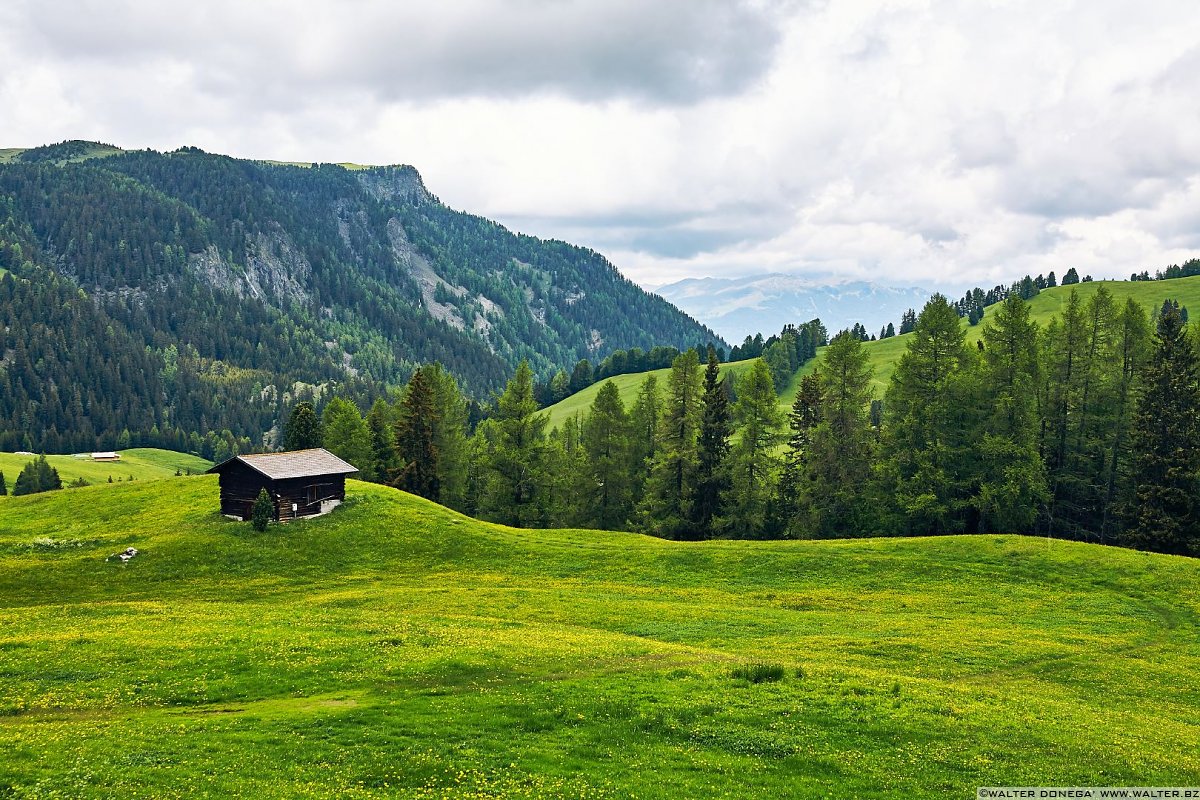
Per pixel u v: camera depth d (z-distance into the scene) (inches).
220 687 1198.3
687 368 3449.8
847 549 2514.8
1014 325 3068.4
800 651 1572.3
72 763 882.8
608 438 3690.9
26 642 1397.6
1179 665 1556.3
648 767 949.8
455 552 2568.9
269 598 2090.3
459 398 4451.3
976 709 1178.0
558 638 1568.7
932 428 3002.0
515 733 1037.2
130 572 2281.0
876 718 1118.4
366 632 1539.1
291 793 827.4
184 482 3422.7
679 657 1443.2
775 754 1001.5
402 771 901.8
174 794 813.9
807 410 3636.8
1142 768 987.9
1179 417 2652.6
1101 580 2181.3
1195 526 2586.1
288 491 2748.5
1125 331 3117.6
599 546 2667.3
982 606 2014.0
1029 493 2864.2
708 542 2704.2
